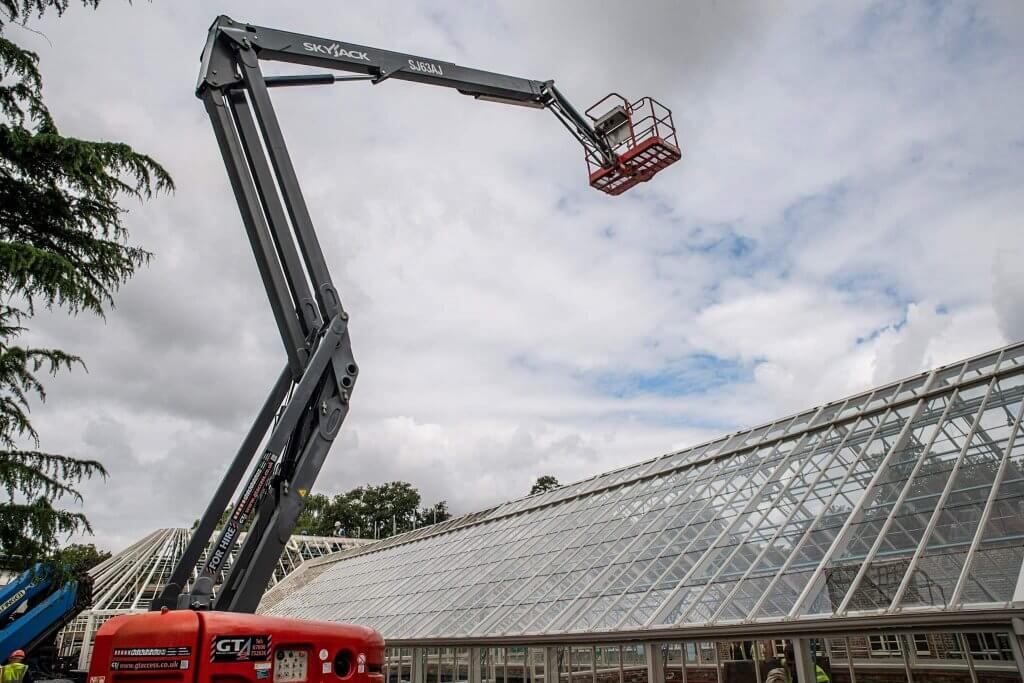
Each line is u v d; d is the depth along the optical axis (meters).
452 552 32.06
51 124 11.05
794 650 13.65
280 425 8.48
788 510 17.48
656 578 18.45
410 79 13.05
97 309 10.77
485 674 21.14
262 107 9.94
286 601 42.16
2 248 9.21
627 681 17.02
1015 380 16.33
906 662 13.18
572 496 29.25
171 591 8.23
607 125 15.63
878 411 19.00
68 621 19.67
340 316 9.39
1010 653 11.98
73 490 10.28
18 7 9.91
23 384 10.66
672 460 26.06
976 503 13.56
